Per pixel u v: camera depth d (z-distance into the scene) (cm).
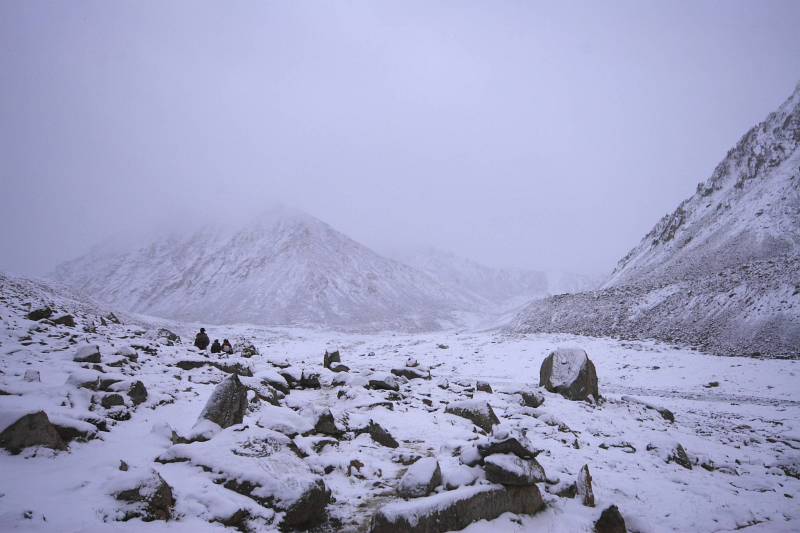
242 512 627
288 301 13738
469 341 5497
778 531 886
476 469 856
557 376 2167
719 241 6881
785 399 2648
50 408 866
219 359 1952
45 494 584
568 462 1168
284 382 1667
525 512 791
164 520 586
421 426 1290
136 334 2592
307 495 669
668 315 5084
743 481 1205
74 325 2177
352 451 1006
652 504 969
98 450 775
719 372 3195
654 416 1969
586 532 778
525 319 7356
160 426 920
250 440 811
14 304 2422
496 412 1692
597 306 6347
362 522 700
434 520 673
